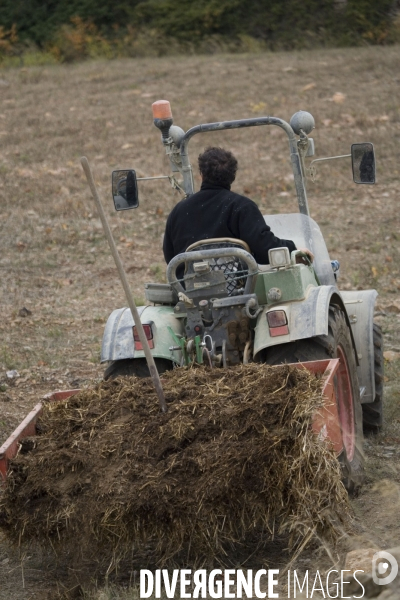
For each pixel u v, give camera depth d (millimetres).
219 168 19719
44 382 28766
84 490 15539
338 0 120938
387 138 68750
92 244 49000
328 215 52719
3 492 15844
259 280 18797
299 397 15922
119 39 128625
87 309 37406
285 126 21859
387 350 29781
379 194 56969
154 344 18906
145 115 83250
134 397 17359
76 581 16141
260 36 123750
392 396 25359
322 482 15258
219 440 15758
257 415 15875
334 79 92188
